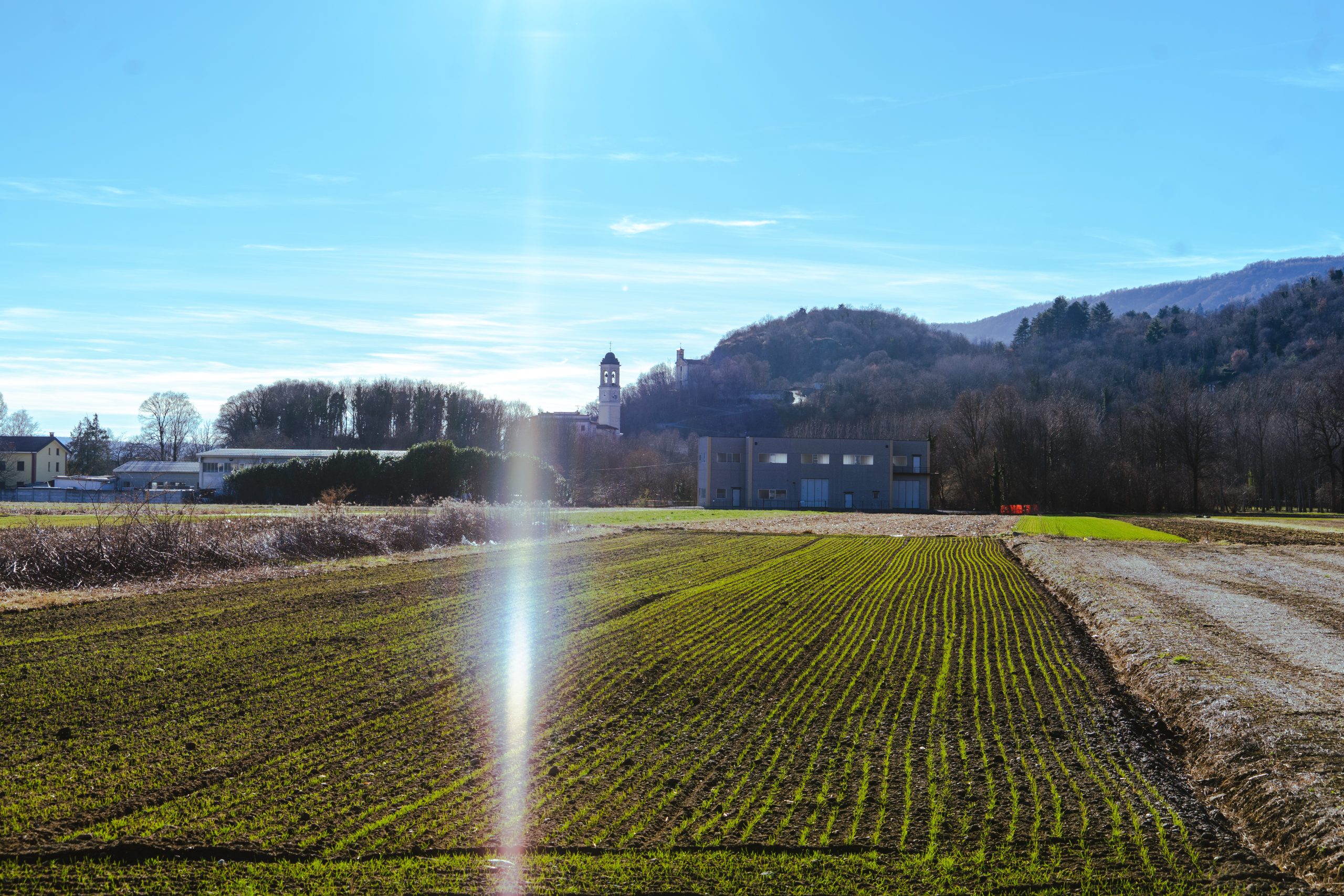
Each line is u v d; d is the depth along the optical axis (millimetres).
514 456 79000
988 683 16781
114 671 16453
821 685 16469
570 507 82062
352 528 36500
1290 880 9383
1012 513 92000
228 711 14320
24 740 12836
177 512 35438
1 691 15086
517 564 34250
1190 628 21609
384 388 144875
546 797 11234
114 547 27984
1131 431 102812
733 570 33938
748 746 13117
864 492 96375
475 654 18500
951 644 20312
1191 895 9062
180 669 16781
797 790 11531
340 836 10117
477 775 11875
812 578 31766
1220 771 12312
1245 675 16641
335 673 16688
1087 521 72188
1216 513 93500
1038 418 103000
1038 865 9664
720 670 17438
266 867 9414
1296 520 77562
